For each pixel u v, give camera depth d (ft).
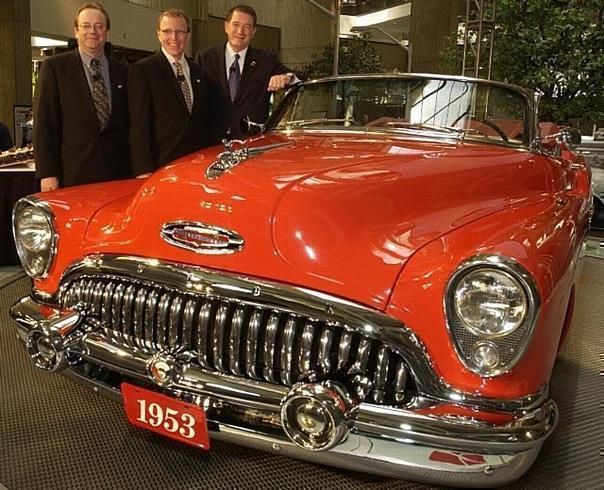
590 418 8.46
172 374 6.13
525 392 5.57
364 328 5.62
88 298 6.96
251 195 6.56
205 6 62.34
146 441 7.54
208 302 6.21
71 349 6.88
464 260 5.48
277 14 68.49
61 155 12.61
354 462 5.71
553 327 5.69
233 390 5.98
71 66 12.46
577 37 25.49
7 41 43.73
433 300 5.59
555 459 7.36
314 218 6.24
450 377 5.56
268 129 11.00
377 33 60.44
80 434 7.66
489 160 8.27
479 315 5.40
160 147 12.76
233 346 6.06
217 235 6.41
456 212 6.63
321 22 65.00
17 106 38.14
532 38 25.91
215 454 7.30
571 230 6.50
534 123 9.87
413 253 5.93
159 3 57.00
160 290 6.49
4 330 11.00
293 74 13.65
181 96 12.74
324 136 9.83
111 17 50.62
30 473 6.87
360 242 6.10
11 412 8.13
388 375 5.75
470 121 9.82
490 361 5.40
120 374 7.04
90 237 7.28
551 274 5.53
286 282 5.99
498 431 5.42
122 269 6.63
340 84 10.69
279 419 5.92
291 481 6.82
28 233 7.68
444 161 7.97
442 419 5.49
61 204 7.75
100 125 12.71
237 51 14.30
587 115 26.02
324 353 5.78
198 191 6.82
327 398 5.41
